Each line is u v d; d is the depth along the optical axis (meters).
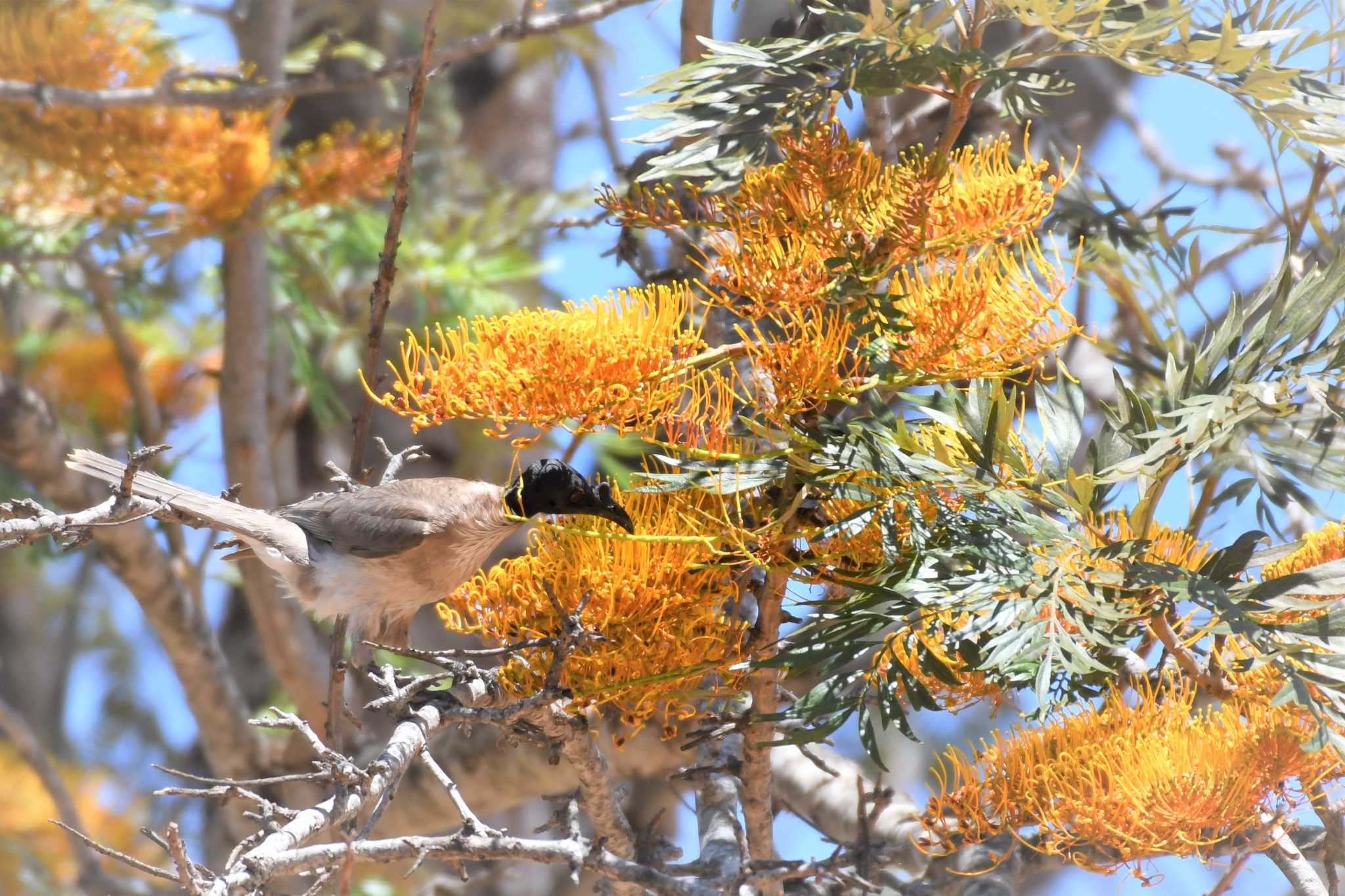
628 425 5.94
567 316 5.94
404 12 19.05
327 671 13.17
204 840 16.55
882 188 6.12
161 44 11.60
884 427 5.97
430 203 16.86
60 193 11.34
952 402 6.43
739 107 6.44
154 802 20.20
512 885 16.47
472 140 21.62
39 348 15.20
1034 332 6.00
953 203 6.18
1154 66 6.13
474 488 8.66
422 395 5.86
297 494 15.78
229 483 13.31
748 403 6.13
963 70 6.12
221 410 13.20
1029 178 6.23
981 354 5.94
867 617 5.75
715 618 6.68
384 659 10.82
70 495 12.98
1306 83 6.25
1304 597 5.92
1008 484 6.01
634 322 5.93
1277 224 9.66
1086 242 9.08
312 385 14.55
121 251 12.14
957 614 6.17
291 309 14.62
